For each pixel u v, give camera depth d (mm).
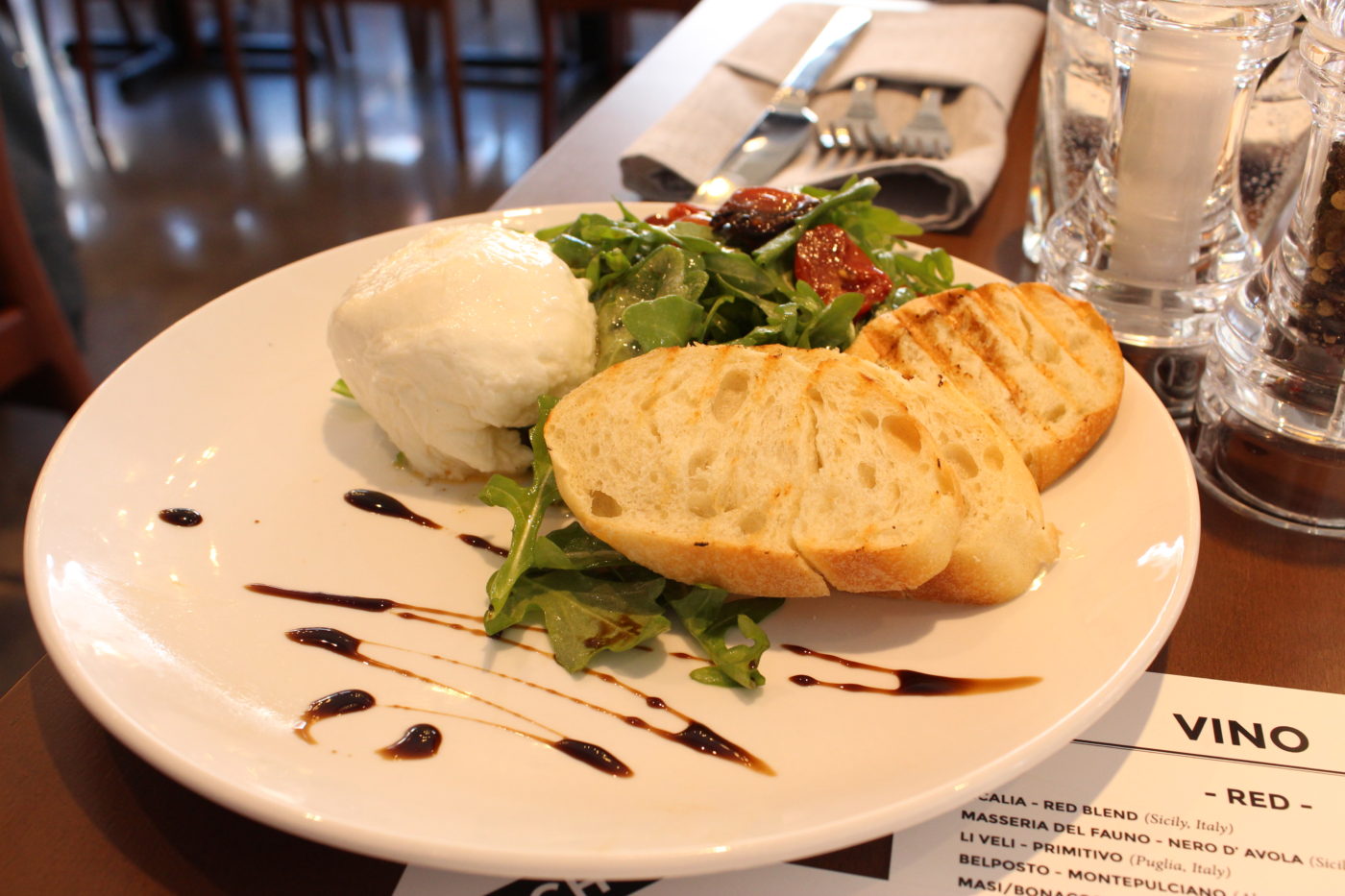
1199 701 208
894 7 581
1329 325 233
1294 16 259
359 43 1231
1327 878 180
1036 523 214
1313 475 244
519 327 256
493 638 212
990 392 248
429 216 845
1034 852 184
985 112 420
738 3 624
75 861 180
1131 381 259
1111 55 307
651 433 229
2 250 427
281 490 251
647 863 161
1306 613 227
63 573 208
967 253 364
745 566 207
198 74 1149
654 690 200
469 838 164
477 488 258
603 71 1109
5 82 519
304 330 297
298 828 166
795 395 225
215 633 209
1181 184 281
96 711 180
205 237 817
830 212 300
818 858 183
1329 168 224
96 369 654
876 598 218
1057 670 193
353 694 198
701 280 274
